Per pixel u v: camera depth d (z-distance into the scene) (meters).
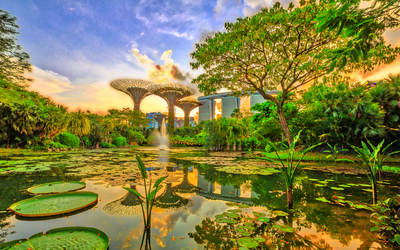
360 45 2.64
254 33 8.39
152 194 2.08
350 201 3.03
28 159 9.13
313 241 1.81
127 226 2.11
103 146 25.52
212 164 8.08
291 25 8.15
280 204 2.92
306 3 8.02
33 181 4.31
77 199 2.90
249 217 2.38
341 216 2.42
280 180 4.83
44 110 16.09
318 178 5.10
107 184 4.07
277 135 16.47
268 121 15.12
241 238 1.82
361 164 7.65
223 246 1.71
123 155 12.55
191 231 2.02
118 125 35.31
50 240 1.64
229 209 2.69
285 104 14.82
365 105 9.55
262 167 7.14
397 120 9.22
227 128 19.31
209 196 3.37
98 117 35.69
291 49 9.85
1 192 3.38
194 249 1.66
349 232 1.99
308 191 3.73
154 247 1.68
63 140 19.44
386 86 9.75
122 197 3.19
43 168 6.23
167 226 2.13
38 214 2.31
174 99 63.41
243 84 12.10
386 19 2.31
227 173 5.84
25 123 14.36
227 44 8.81
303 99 14.37
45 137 16.17
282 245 1.73
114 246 1.69
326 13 2.31
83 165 7.09
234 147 20.09
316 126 11.26
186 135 44.03
